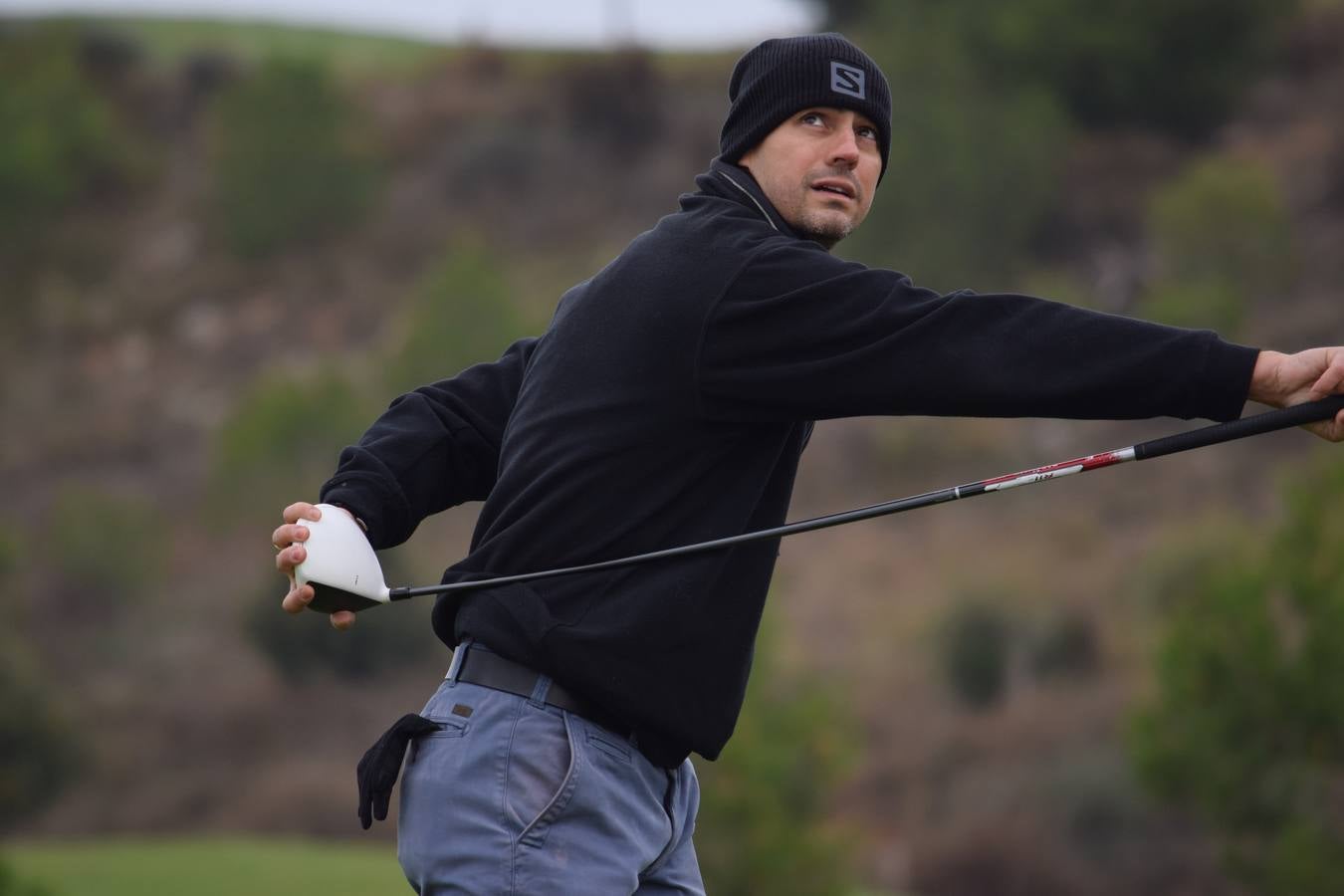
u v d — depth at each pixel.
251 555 137.25
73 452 167.50
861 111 11.57
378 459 12.07
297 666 120.00
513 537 10.76
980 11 194.00
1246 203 148.12
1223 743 44.41
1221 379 9.84
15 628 129.62
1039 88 181.62
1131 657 101.56
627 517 10.65
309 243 199.12
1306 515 45.38
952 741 97.56
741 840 44.66
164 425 171.12
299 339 184.12
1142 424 140.62
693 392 10.59
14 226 195.00
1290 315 145.25
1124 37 187.25
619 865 10.41
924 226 162.12
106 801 106.69
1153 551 115.31
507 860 10.22
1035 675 104.12
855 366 10.28
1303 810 44.75
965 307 10.23
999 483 10.53
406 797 10.66
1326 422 9.84
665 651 10.52
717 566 10.65
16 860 59.81
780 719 47.72
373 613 121.25
